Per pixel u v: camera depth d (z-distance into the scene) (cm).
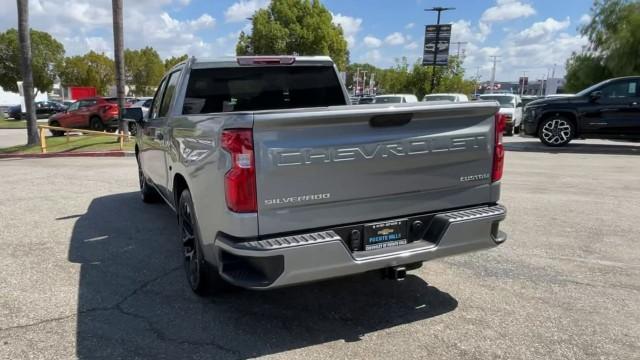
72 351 323
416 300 399
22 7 1636
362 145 316
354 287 426
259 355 318
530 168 1030
